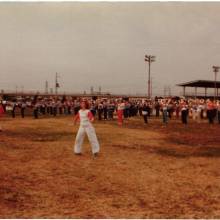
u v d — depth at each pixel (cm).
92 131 1423
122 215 755
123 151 1559
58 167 1202
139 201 852
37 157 1375
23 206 804
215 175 1117
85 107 1434
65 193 909
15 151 1507
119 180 1043
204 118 4031
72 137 2034
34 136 2070
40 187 957
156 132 2412
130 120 3619
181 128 2731
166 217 746
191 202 847
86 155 1437
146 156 1446
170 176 1098
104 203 835
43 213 762
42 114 4678
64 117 4059
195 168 1220
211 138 2095
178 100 4831
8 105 5872
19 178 1044
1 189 925
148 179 1059
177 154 1512
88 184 995
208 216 755
